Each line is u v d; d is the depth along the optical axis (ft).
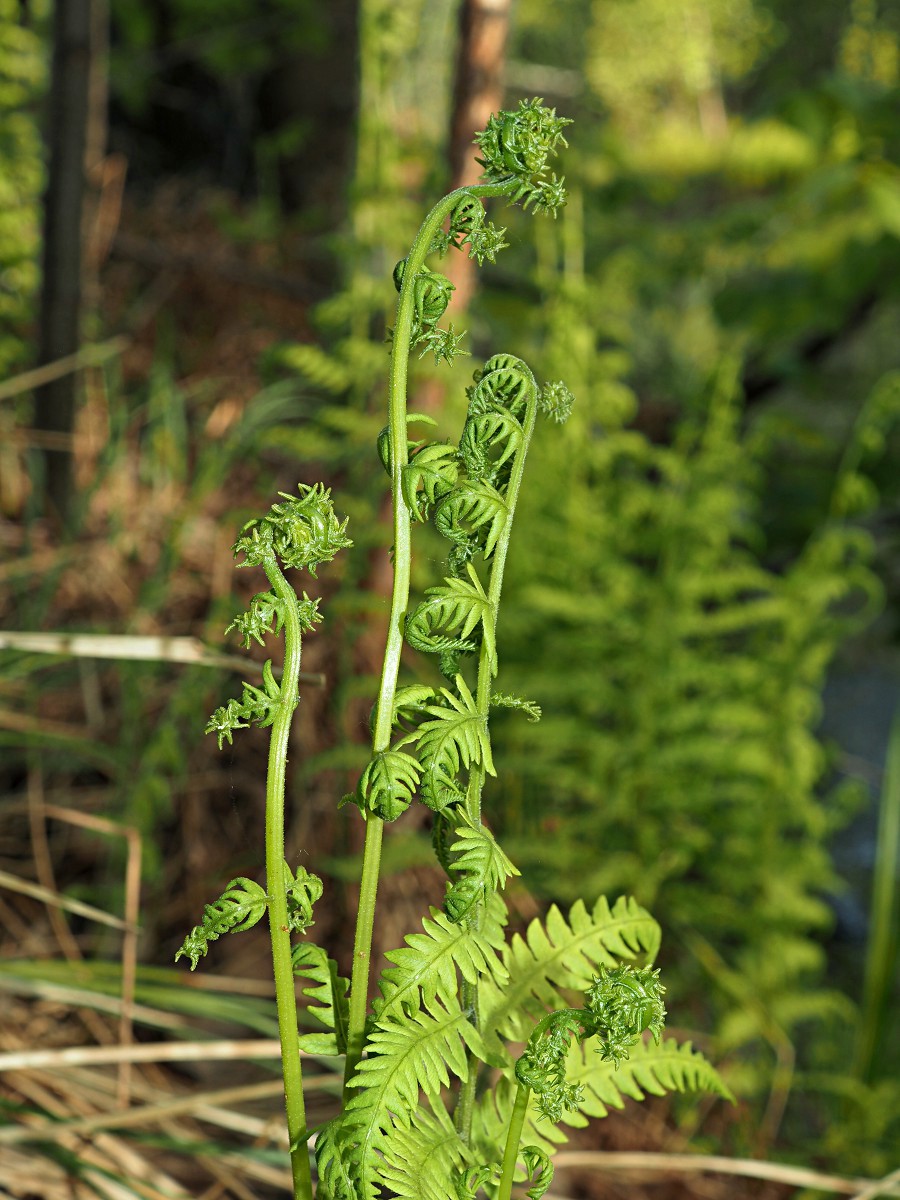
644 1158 4.74
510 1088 2.82
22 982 5.37
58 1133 4.78
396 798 2.23
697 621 7.36
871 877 9.91
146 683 7.54
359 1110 2.21
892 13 18.20
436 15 14.14
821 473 9.73
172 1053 4.74
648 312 12.94
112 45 16.25
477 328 9.43
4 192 9.35
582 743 7.22
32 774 6.89
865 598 13.16
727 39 21.09
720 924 7.32
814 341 11.56
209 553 8.30
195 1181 5.13
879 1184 4.64
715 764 7.28
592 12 22.80
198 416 10.04
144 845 6.64
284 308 11.66
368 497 7.06
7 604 7.97
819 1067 7.84
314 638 7.29
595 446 7.86
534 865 7.20
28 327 10.05
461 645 2.36
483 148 2.28
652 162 14.01
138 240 12.37
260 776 7.34
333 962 2.51
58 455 8.51
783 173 11.25
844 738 11.62
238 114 16.26
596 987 2.30
